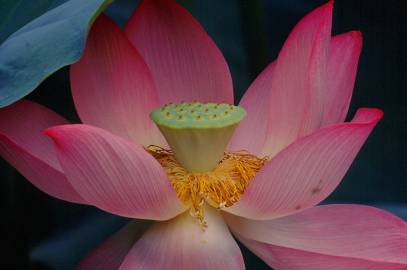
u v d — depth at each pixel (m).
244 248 0.66
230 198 0.62
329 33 0.60
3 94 0.58
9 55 0.59
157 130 0.65
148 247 0.59
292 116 0.63
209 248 0.59
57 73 0.68
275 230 0.61
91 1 0.59
